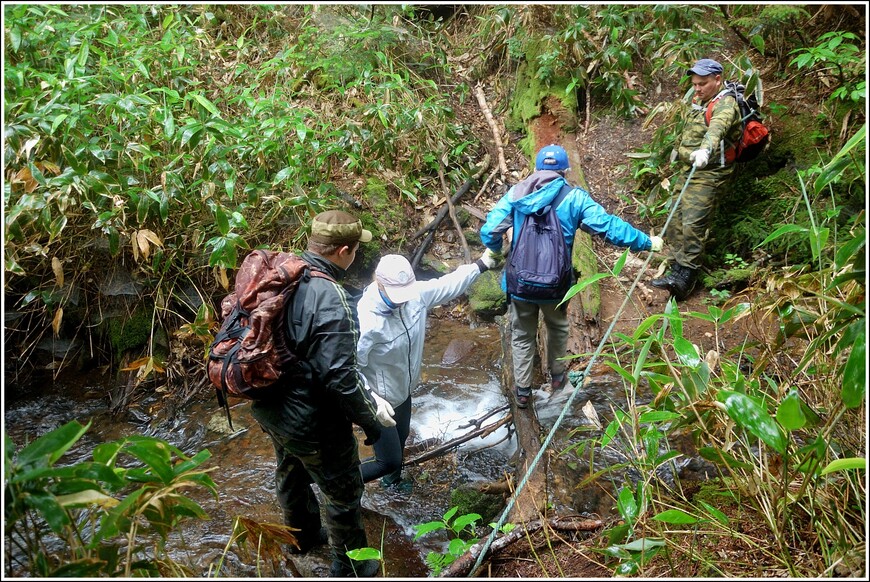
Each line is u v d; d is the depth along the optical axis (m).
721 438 2.39
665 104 4.45
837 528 1.88
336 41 4.97
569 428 3.11
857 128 4.05
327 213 2.05
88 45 3.29
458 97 5.53
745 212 4.24
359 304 2.37
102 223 2.95
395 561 2.55
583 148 4.96
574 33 4.86
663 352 2.02
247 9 5.07
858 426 2.06
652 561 2.12
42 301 3.45
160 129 3.43
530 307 2.98
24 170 2.73
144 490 1.59
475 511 2.76
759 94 4.00
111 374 3.67
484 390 3.60
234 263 3.14
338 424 2.06
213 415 3.43
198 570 2.39
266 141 3.55
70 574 1.53
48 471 1.41
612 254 4.41
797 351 2.99
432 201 4.71
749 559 2.01
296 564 2.47
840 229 3.62
